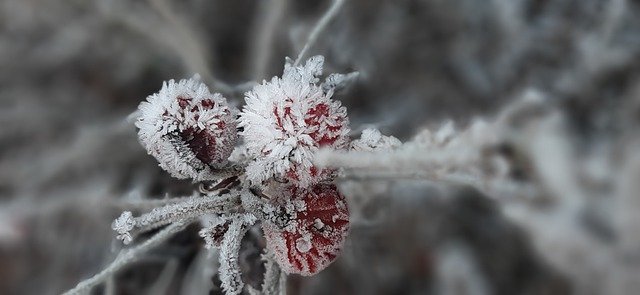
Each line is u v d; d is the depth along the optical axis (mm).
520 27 240
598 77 229
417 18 243
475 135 157
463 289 219
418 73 238
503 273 219
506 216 201
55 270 238
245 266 174
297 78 135
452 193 215
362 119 221
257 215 139
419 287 220
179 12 238
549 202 174
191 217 141
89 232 236
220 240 143
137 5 229
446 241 220
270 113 130
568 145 182
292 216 139
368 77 227
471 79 238
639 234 173
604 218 175
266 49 217
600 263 175
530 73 237
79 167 236
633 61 228
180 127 135
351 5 236
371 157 120
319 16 234
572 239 174
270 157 130
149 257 210
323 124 130
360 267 214
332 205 140
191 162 136
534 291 214
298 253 141
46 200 235
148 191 217
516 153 170
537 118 180
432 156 121
